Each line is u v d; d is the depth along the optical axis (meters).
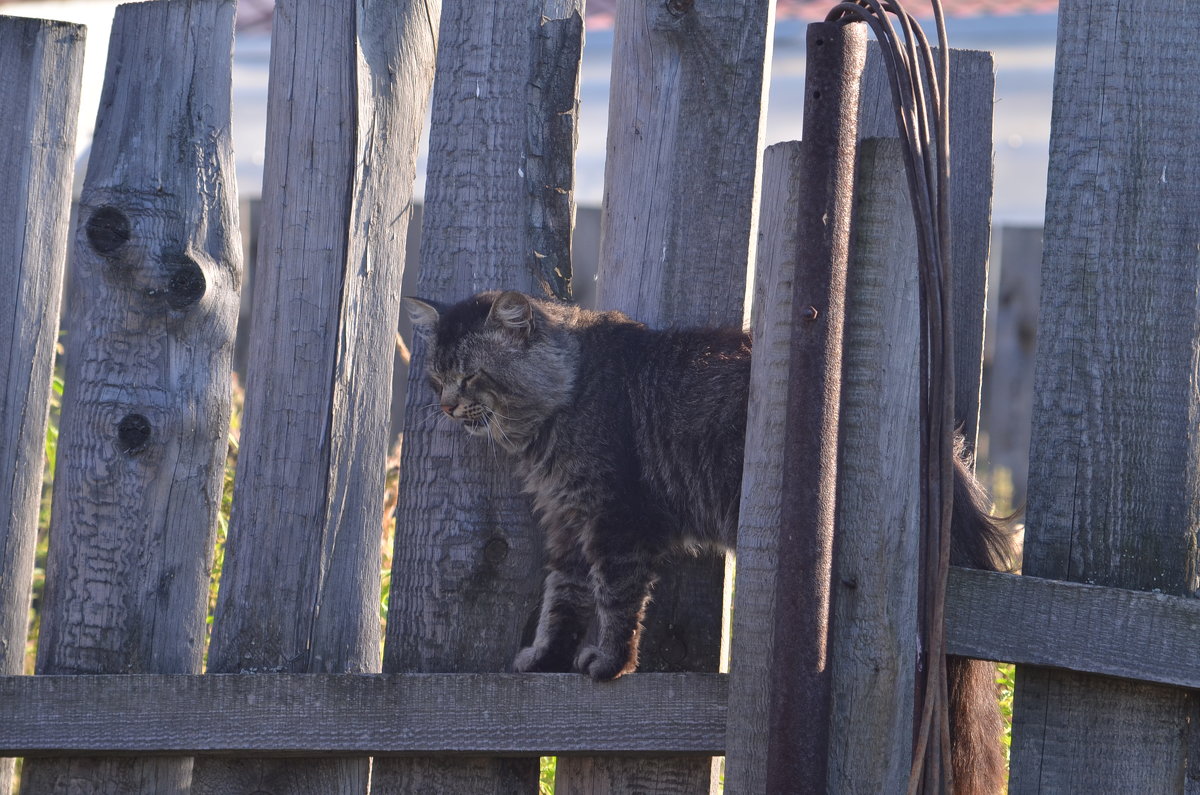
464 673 4.23
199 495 4.35
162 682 4.17
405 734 4.16
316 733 4.16
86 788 4.37
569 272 4.79
